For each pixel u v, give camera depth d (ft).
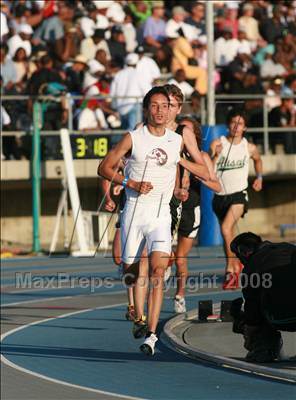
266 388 57.67
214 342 72.84
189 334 76.54
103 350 72.59
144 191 66.08
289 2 189.67
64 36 160.45
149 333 64.80
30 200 165.58
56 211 165.58
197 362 66.64
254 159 102.32
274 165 164.25
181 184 75.56
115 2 172.86
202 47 169.68
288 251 61.87
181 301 88.33
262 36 180.55
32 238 165.58
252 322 63.05
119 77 154.30
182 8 171.22
